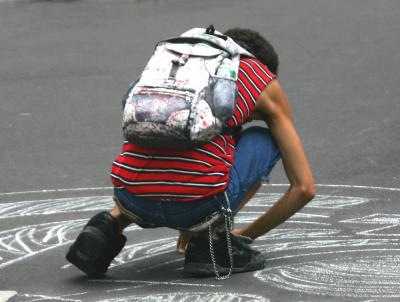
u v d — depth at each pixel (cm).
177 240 1005
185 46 839
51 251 977
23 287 852
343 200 1162
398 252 928
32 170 1391
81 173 1367
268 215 884
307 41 2478
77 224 1091
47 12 3259
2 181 1330
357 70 2114
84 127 1691
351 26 2683
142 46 2533
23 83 2128
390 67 2134
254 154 857
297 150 861
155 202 832
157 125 797
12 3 3525
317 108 1766
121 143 1560
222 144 837
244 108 843
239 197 854
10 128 1697
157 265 914
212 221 836
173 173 823
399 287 814
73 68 2280
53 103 1914
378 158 1393
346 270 867
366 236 994
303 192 863
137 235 1027
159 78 819
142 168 829
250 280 845
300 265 888
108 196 1233
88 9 3266
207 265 859
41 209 1167
